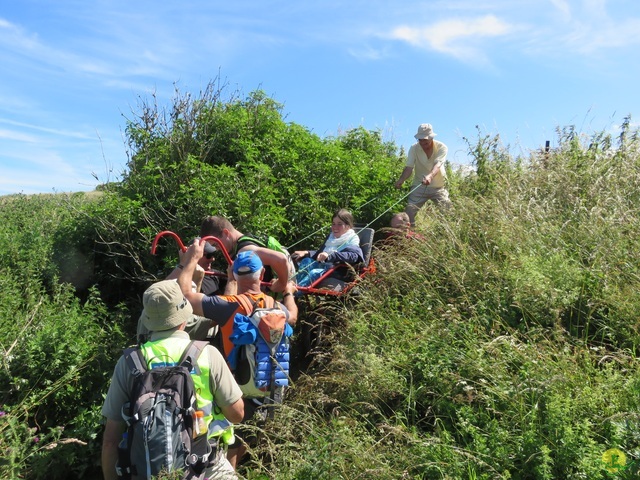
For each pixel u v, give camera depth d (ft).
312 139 30.91
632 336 16.40
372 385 16.53
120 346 19.92
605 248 19.36
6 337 18.37
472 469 13.05
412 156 30.71
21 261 25.41
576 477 12.16
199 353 11.07
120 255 25.40
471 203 24.57
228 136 29.07
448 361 16.31
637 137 28.48
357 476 12.75
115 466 10.89
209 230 18.31
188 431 10.29
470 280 20.13
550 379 13.97
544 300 18.07
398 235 24.98
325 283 22.70
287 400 17.37
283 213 26.71
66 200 31.12
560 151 29.73
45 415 17.38
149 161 27.12
